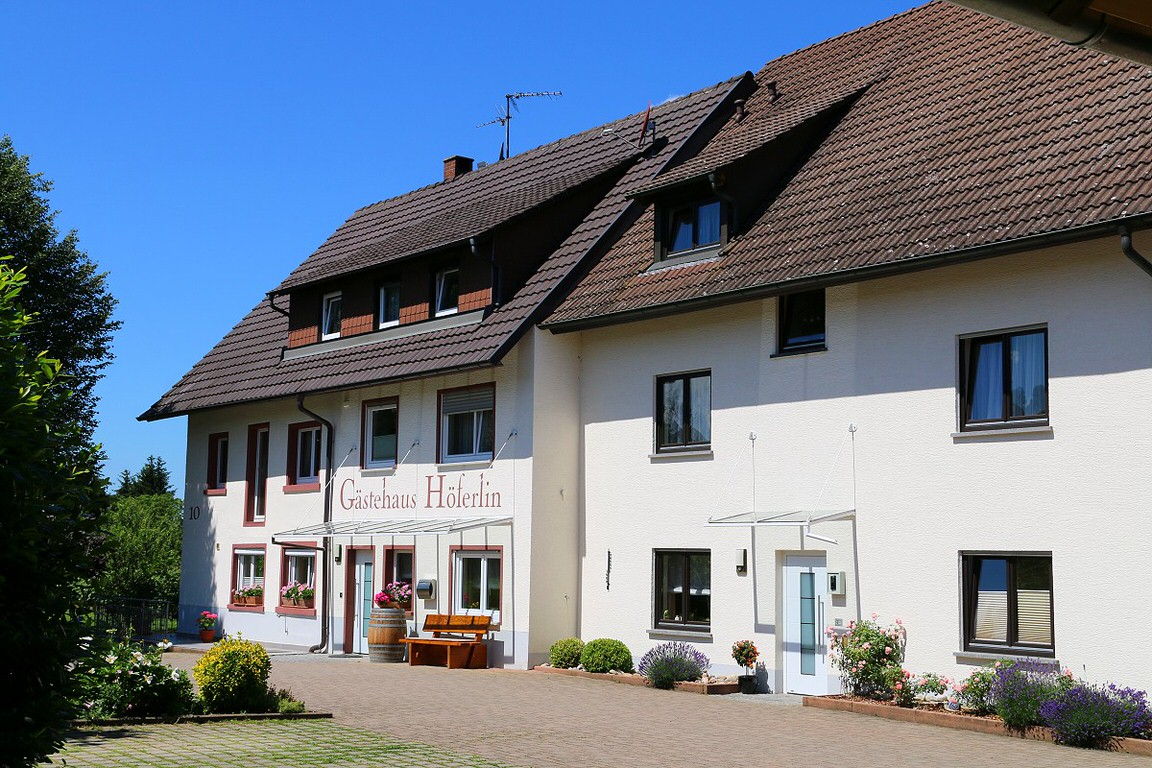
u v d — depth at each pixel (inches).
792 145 877.8
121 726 568.7
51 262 1406.3
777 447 778.2
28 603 271.6
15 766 257.9
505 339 900.6
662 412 868.0
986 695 623.5
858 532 722.2
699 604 829.8
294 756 498.3
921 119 815.7
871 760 514.3
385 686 767.7
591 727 602.5
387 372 1005.8
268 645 1159.6
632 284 883.4
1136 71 703.1
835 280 711.1
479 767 486.9
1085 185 636.1
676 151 995.3
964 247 649.6
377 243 1213.7
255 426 1220.5
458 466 968.9
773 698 740.7
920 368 701.3
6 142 1437.0
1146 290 606.2
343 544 1078.4
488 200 1131.3
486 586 939.3
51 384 293.9
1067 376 634.8
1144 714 563.2
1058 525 631.2
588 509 912.3
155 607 1332.4
